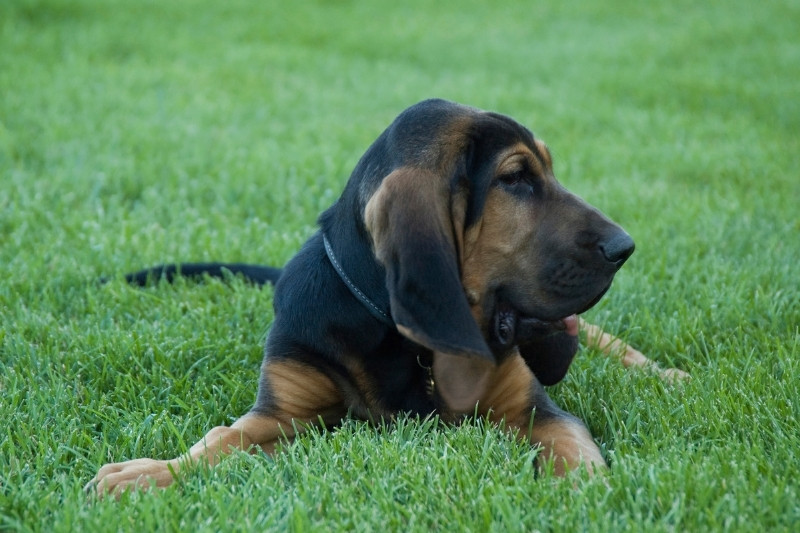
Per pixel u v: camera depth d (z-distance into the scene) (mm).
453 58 17750
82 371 5562
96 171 9641
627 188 9477
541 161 4723
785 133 12281
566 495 3803
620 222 8508
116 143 10750
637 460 4016
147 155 10242
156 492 3873
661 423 4559
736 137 12000
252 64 16141
